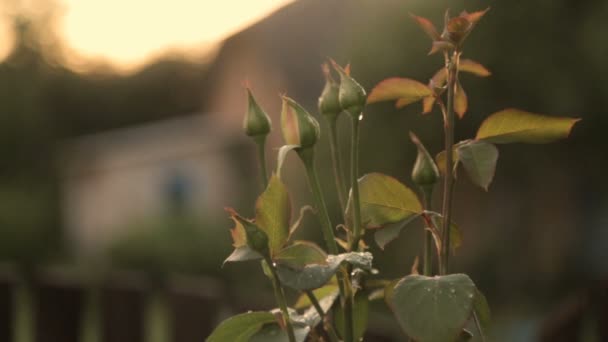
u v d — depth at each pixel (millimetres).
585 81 7836
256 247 743
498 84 7777
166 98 36375
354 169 841
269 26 16719
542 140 871
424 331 716
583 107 7898
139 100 36062
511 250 8359
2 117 26750
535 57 7770
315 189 809
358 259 748
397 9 7840
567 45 7844
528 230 8375
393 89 885
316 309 866
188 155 20859
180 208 20578
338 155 886
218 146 20469
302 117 802
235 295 2695
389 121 7922
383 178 865
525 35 7805
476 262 8398
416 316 723
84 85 34281
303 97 15273
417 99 897
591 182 8328
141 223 16469
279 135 13242
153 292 2854
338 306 911
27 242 19984
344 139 8172
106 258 15672
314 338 865
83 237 21391
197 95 36094
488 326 809
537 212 8367
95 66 35125
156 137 20906
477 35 7840
